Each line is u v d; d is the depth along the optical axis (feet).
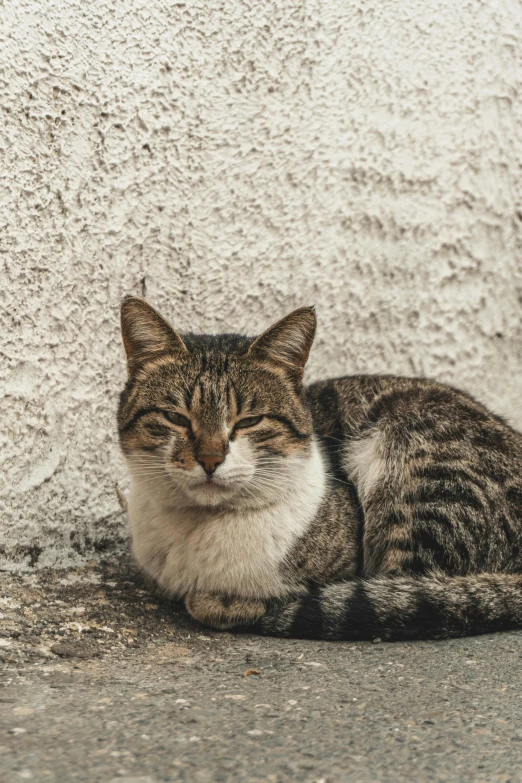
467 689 3.69
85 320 4.33
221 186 4.47
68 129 4.29
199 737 3.50
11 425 4.24
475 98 4.64
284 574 4.04
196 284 4.46
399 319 4.62
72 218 4.30
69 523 4.32
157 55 4.38
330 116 4.54
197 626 4.04
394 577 4.08
